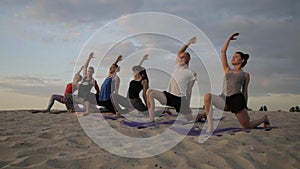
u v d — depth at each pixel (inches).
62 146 113.6
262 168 94.7
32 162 92.7
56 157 97.4
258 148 115.8
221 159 100.4
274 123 191.3
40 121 193.3
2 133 136.8
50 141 121.0
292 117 237.5
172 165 95.3
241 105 156.9
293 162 100.9
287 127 170.4
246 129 158.7
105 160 96.6
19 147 110.2
